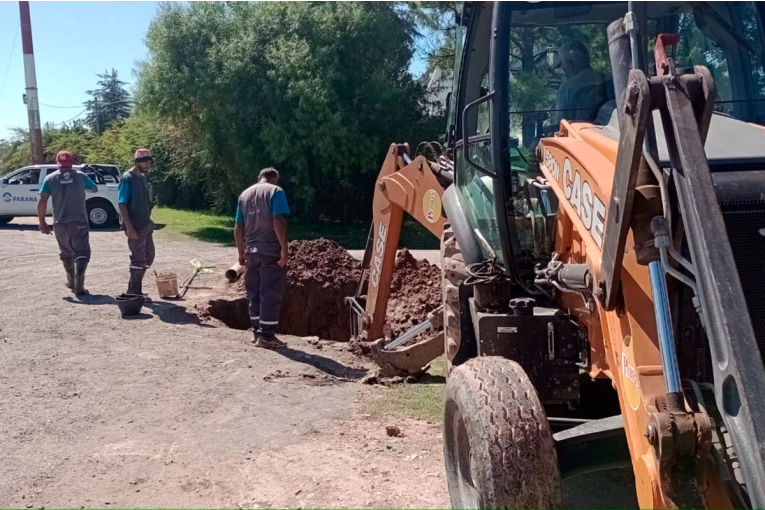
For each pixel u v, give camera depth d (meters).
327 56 20.59
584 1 4.24
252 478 4.80
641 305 2.85
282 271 8.02
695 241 2.39
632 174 2.59
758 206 2.74
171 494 4.58
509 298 4.34
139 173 9.63
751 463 2.10
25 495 4.56
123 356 7.57
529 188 4.23
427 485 4.69
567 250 3.77
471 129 4.94
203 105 21.19
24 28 26.42
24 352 7.66
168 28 21.03
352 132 20.61
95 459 5.09
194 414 5.97
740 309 2.23
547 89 4.30
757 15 4.08
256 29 20.83
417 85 22.45
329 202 23.31
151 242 9.87
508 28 4.29
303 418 5.90
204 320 9.27
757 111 4.04
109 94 66.12
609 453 3.36
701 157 2.43
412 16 22.27
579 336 3.82
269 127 20.52
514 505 2.96
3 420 5.79
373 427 5.70
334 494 4.57
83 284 10.57
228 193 24.41
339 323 10.87
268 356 7.69
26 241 17.25
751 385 2.13
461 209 5.05
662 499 2.51
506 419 3.09
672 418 2.49
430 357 6.91
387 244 7.06
